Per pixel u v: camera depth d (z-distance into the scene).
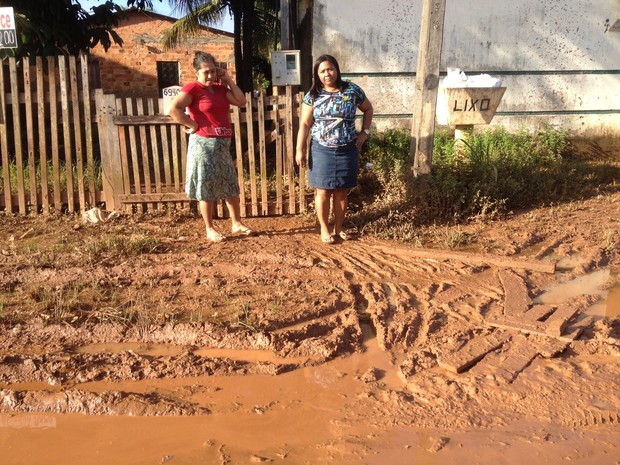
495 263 5.54
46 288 4.83
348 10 9.22
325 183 5.84
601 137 10.09
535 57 9.73
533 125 9.98
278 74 8.29
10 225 6.52
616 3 9.58
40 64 6.57
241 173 6.94
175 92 6.63
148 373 3.77
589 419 3.29
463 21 9.51
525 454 3.01
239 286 5.00
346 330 4.28
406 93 9.57
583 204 7.50
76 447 3.11
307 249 5.94
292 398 3.53
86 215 6.71
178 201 6.98
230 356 4.00
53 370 3.75
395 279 5.22
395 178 7.15
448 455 3.01
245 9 15.22
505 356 3.92
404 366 3.82
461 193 6.89
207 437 3.17
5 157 6.75
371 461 2.96
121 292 4.86
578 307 4.61
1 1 8.06
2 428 3.27
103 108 6.70
